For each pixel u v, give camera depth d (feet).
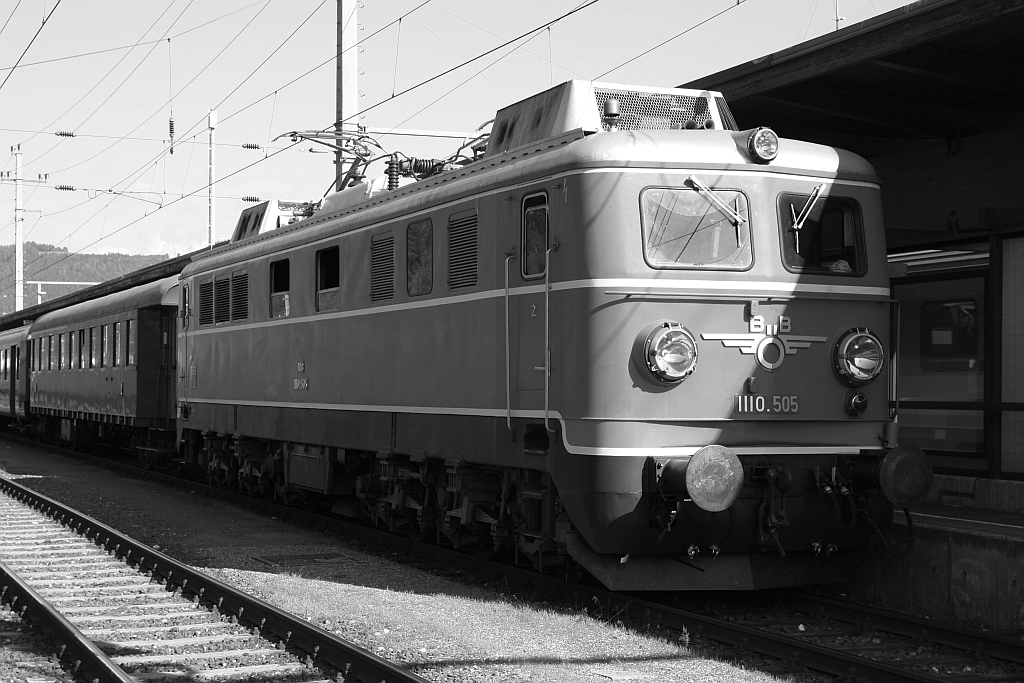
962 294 38.45
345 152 60.34
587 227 27.45
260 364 47.44
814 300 28.81
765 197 28.63
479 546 35.94
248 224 52.19
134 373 72.33
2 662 23.41
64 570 34.96
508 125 33.91
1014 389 35.53
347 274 39.68
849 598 31.50
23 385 110.22
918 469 27.58
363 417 38.63
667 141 28.19
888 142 41.47
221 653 23.89
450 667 22.61
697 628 25.85
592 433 27.12
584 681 21.62
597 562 28.22
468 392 32.24
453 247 33.09
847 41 31.37
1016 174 36.65
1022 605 26.55
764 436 28.19
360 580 33.40
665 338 26.89
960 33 29.07
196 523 46.47
